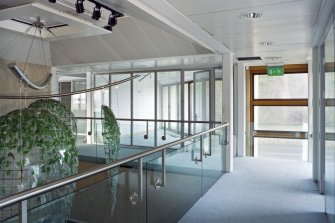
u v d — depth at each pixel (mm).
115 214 2648
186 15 3385
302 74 7805
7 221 1713
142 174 2846
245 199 4258
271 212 3773
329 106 3432
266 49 5465
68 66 8242
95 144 5969
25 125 2205
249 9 3148
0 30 5742
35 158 2180
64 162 2297
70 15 4211
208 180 4719
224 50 5594
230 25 3787
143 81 8828
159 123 6898
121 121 7309
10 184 2123
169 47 6473
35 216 2002
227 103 5793
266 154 8172
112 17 3770
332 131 3182
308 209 3859
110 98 9375
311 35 4266
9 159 2133
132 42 6613
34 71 7805
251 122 8234
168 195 3352
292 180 5227
